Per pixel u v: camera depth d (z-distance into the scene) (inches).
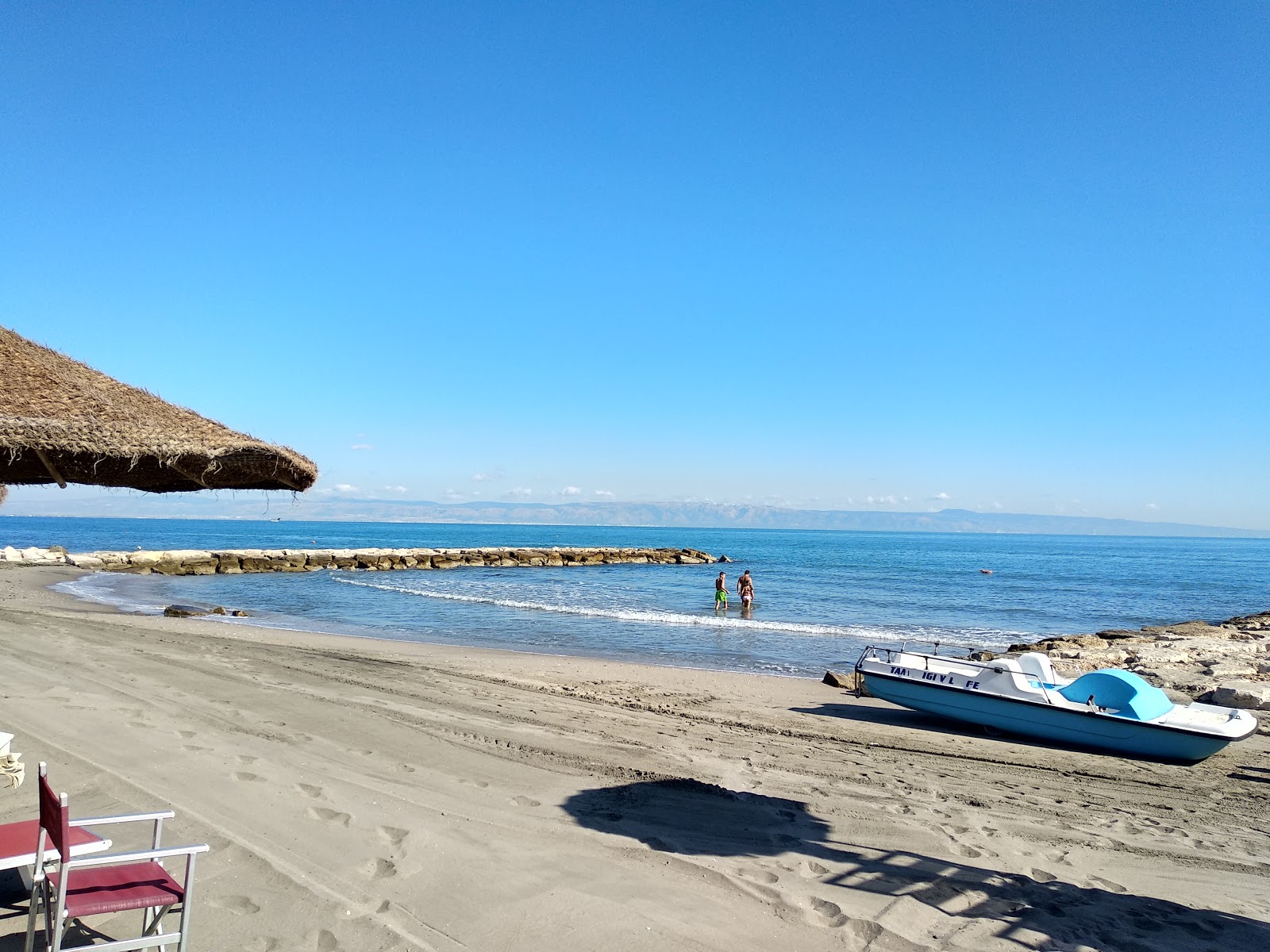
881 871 204.4
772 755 328.5
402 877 181.5
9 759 164.6
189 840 193.5
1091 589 1723.7
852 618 1045.8
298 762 266.5
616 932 161.2
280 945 148.4
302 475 176.6
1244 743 396.5
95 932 152.6
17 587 1172.5
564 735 338.6
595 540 5816.9
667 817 236.8
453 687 451.2
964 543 6550.2
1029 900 192.1
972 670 430.6
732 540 6250.0
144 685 385.7
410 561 2096.5
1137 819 269.9
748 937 162.9
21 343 170.9
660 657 685.3
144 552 1838.1
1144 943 172.7
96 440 141.0
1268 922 189.5
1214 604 1460.4
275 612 978.7
